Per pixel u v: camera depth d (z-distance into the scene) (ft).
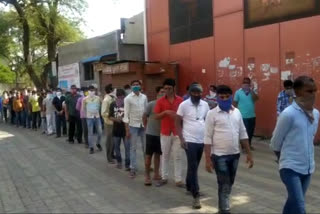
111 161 33.47
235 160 18.78
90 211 21.04
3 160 37.73
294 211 14.08
